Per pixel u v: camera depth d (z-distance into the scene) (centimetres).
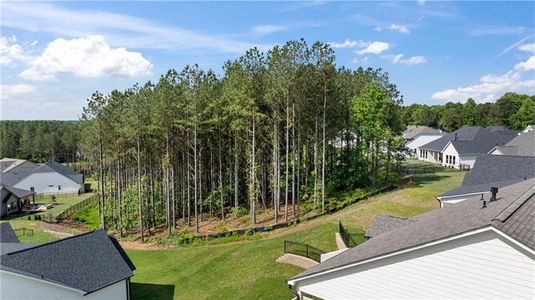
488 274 901
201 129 3509
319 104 3453
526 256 841
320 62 3306
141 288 2219
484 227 882
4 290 1658
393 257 1069
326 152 4181
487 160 2830
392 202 3219
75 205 5650
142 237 3484
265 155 4038
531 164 2528
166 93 3381
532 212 1046
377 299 1107
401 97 4306
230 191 4197
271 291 1789
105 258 1952
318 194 3541
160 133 3653
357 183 4116
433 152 6544
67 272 1734
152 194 4044
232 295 1866
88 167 9419
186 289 2128
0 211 5000
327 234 2542
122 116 3691
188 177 3866
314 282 1267
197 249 2866
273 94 3183
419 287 1021
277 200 3488
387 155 4056
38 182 7094
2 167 8694
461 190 2428
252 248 2534
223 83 3628
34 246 1841
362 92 3934
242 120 3344
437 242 970
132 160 4456
